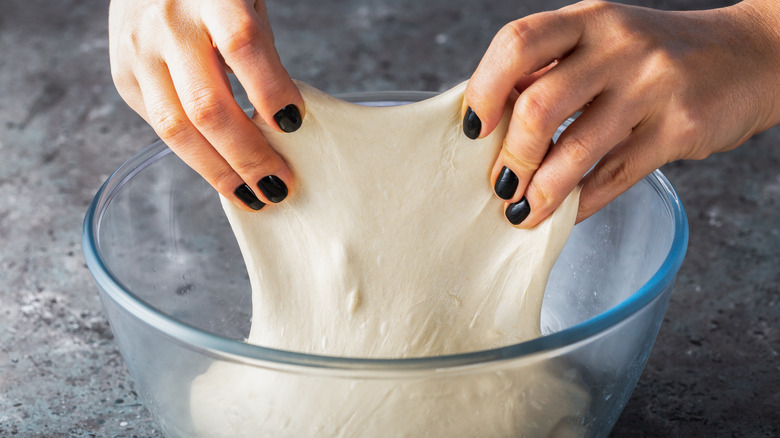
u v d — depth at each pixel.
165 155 0.66
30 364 0.77
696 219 1.01
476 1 1.80
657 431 0.67
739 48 0.53
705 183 1.09
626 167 0.54
